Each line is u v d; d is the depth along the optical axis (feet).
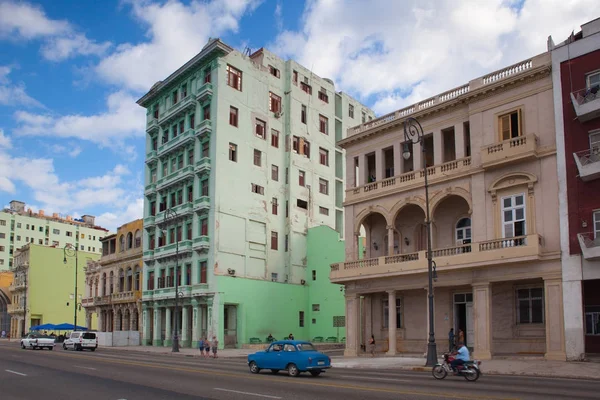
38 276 327.47
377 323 140.67
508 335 113.50
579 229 100.27
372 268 130.82
